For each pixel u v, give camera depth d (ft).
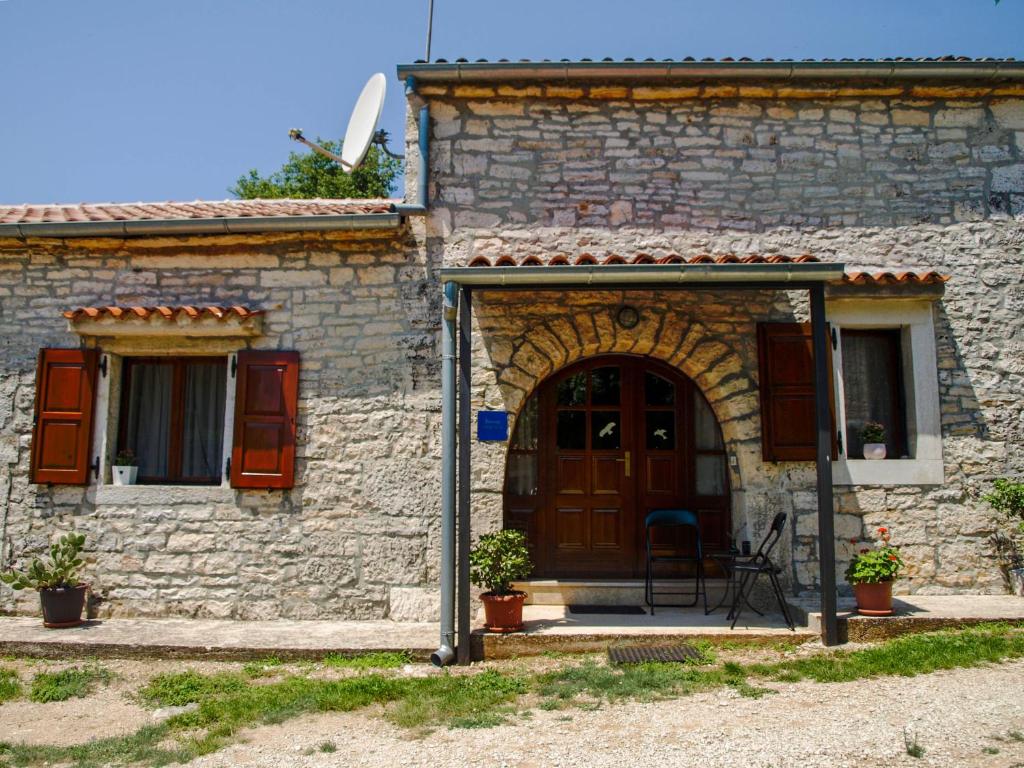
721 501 22.22
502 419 20.79
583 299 21.21
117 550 21.03
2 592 21.07
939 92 22.07
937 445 21.03
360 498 20.93
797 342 20.90
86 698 16.10
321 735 13.61
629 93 21.97
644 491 22.35
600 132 22.12
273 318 21.65
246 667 17.53
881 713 13.51
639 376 22.70
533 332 21.09
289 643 18.26
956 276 21.72
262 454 20.93
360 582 20.71
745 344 21.22
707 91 21.90
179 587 20.86
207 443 22.02
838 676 15.55
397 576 20.68
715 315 21.27
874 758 11.70
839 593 20.53
